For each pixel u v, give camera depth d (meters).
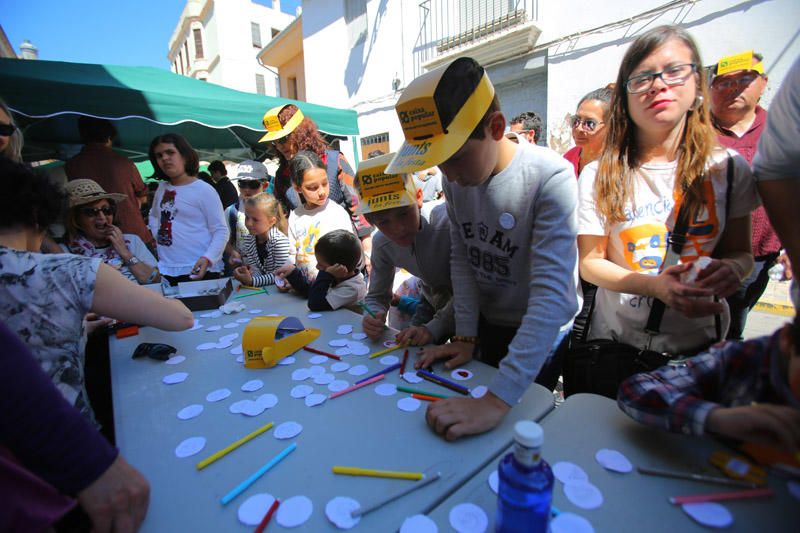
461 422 0.76
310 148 2.47
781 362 0.55
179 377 1.06
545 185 0.93
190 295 1.71
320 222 2.11
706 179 0.94
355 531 0.57
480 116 0.83
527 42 4.56
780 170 0.73
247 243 2.51
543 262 0.89
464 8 5.23
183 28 21.05
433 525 0.56
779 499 0.57
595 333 1.23
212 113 3.86
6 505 0.49
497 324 1.36
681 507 0.57
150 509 0.62
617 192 1.05
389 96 6.55
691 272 0.88
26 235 0.87
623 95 1.02
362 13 6.74
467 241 1.17
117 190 3.18
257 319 1.18
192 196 2.32
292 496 0.63
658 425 0.68
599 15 4.08
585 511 0.58
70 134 4.52
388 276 1.54
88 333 1.40
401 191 1.22
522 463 0.49
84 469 0.56
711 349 0.72
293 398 0.93
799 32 3.06
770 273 1.75
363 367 1.08
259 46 18.75
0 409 0.50
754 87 1.76
